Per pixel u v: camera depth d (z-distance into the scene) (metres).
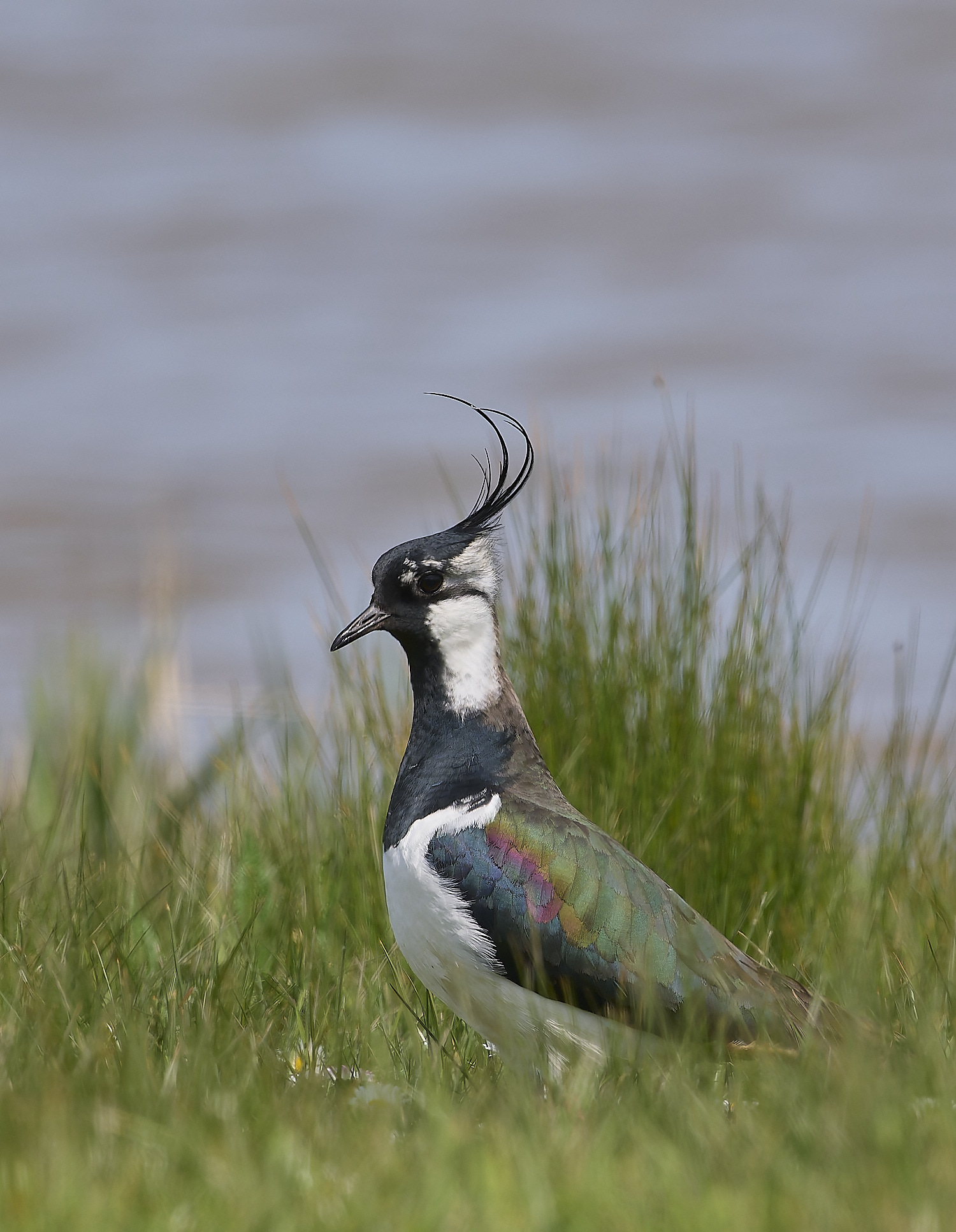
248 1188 6.83
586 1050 8.98
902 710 13.58
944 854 12.52
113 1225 6.49
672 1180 6.88
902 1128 7.41
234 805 12.65
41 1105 7.64
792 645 12.58
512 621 12.43
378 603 9.66
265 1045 9.02
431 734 9.58
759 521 14.92
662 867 11.28
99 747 15.12
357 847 11.48
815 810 11.92
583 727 11.82
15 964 9.78
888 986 10.21
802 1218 6.53
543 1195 6.67
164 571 22.08
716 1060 8.86
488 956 9.00
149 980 9.87
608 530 12.47
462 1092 8.72
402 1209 6.66
